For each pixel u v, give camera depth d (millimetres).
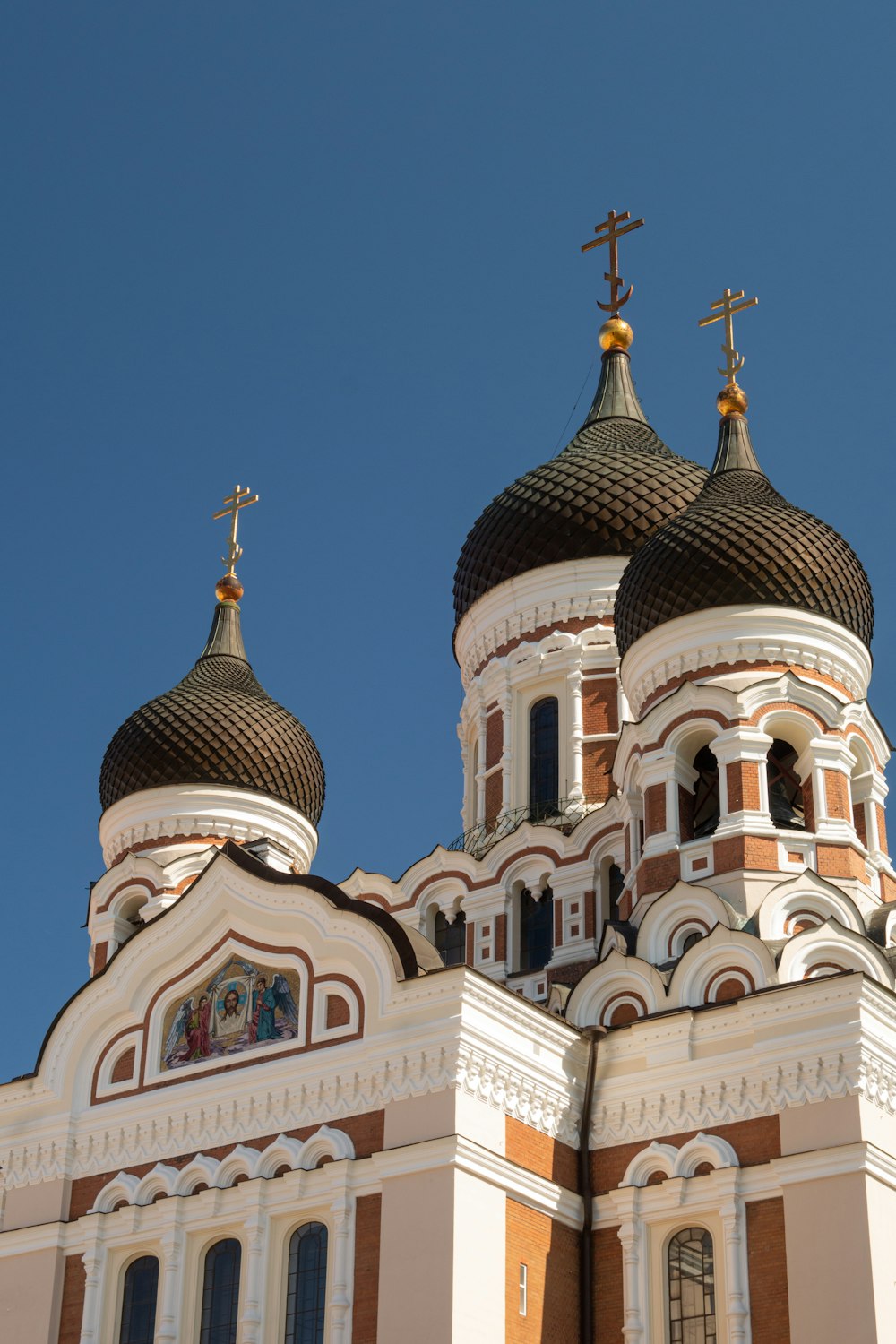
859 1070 34188
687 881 40562
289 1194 35594
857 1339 32219
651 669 43625
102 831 53656
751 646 42688
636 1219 35688
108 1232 37781
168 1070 38781
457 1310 32750
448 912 47938
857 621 44031
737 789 40938
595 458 52188
